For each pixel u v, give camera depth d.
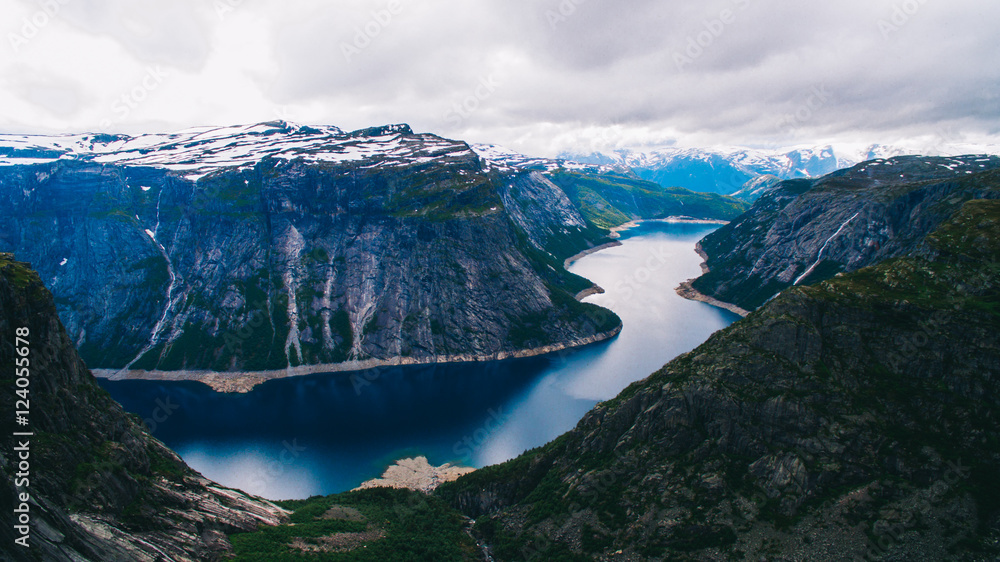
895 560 62.72
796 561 65.31
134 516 58.81
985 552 60.78
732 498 73.19
